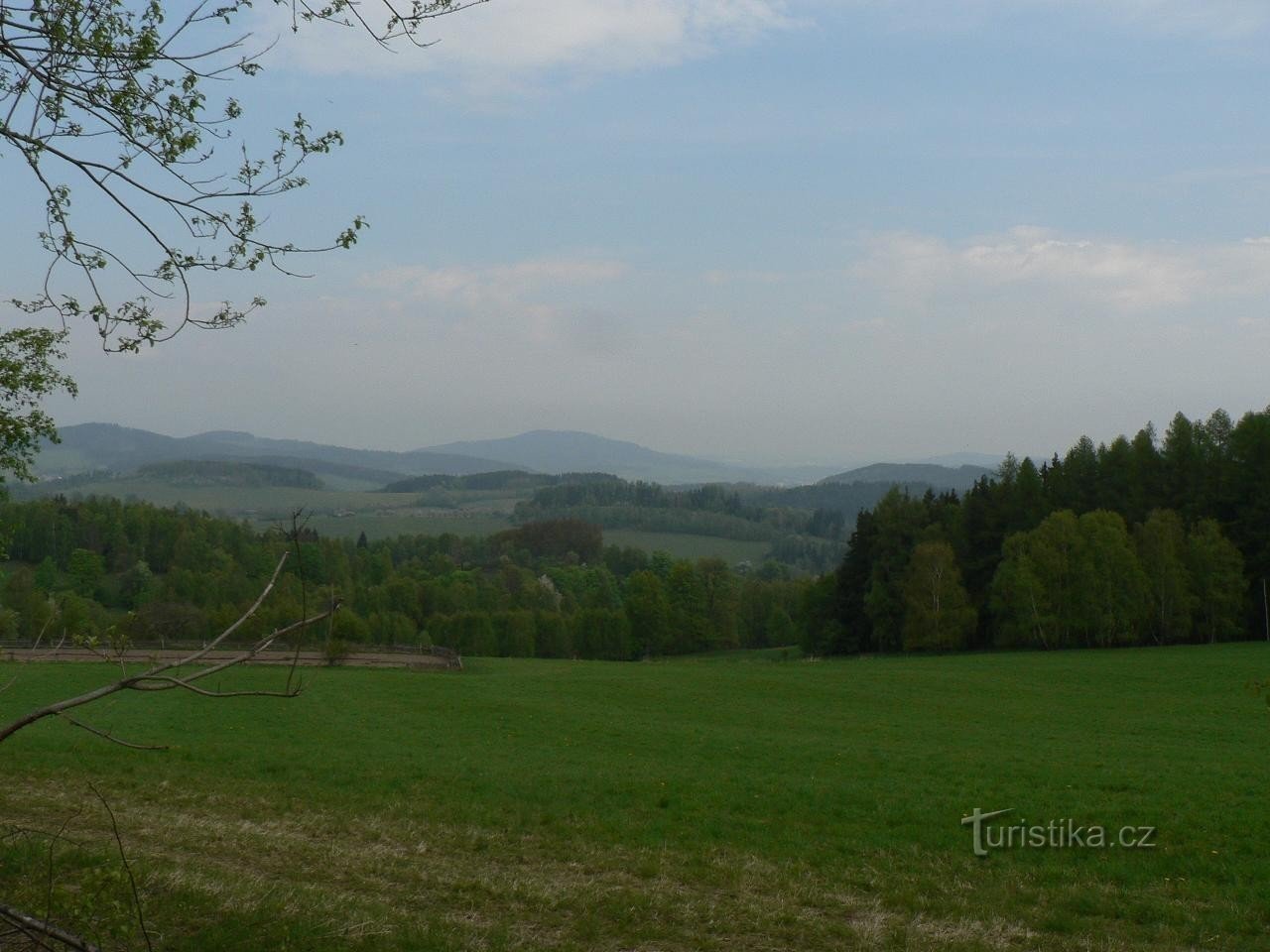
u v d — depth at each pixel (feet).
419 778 75.20
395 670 196.34
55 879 35.09
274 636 16.49
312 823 53.67
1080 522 259.80
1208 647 237.25
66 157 20.72
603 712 137.18
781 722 128.36
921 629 264.52
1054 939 38.01
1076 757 94.99
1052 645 254.47
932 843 56.13
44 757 75.51
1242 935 39.34
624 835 55.62
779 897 42.19
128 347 23.52
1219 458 274.16
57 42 19.89
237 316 23.66
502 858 47.85
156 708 121.08
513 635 349.82
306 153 22.31
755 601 424.87
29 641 136.15
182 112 21.30
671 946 35.35
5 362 45.34
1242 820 60.64
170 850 44.88
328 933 32.50
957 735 114.93
